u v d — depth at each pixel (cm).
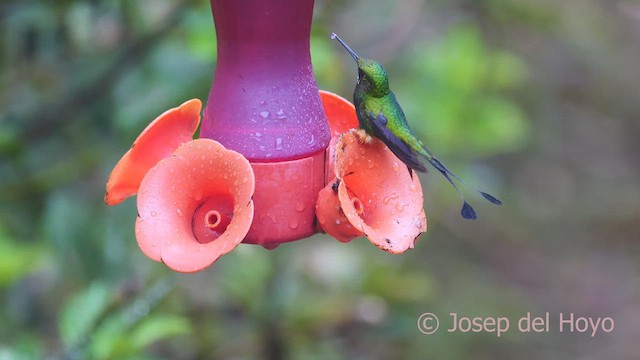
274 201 569
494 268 1878
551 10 1302
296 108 574
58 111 930
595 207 2144
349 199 538
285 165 566
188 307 1130
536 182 2192
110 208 930
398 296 1328
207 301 1144
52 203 905
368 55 1184
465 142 1476
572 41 1792
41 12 844
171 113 583
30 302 1021
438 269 1827
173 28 907
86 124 941
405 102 1356
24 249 955
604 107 2377
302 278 1248
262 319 1115
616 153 2323
